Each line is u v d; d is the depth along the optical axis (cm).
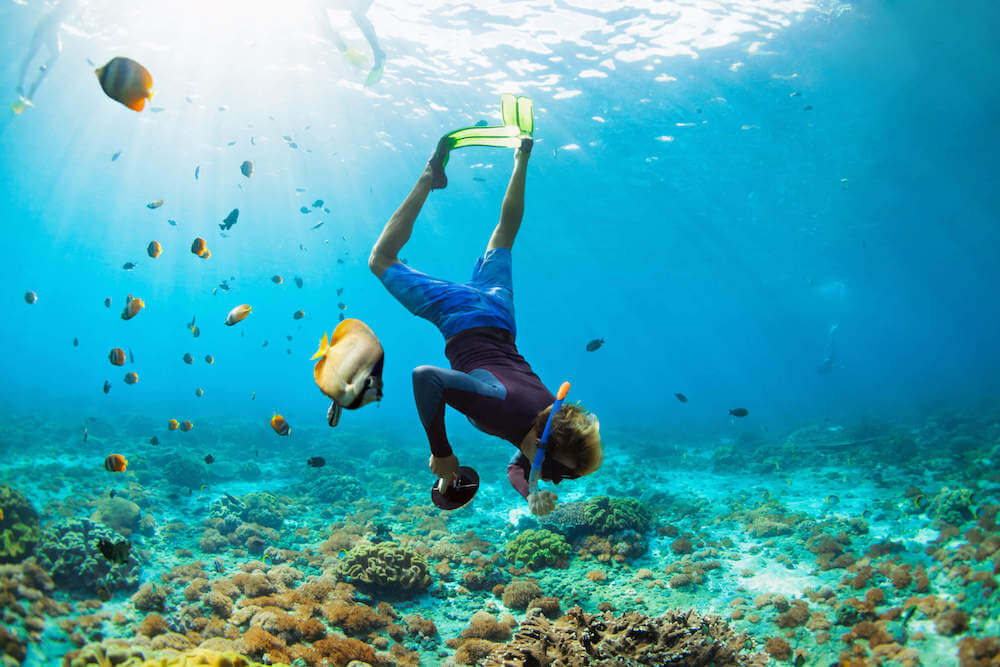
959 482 1523
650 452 2627
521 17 1998
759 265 5975
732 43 2191
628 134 2931
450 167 3381
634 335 14138
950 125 2964
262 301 9475
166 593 958
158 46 2255
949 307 10981
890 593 980
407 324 10981
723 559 1257
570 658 489
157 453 2131
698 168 3381
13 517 891
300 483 1958
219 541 1271
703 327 12694
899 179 3706
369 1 1304
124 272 8300
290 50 2214
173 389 6519
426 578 1135
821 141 3078
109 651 475
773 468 2095
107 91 275
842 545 1230
